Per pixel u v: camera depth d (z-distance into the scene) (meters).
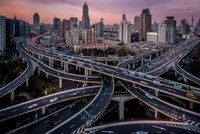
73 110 164.38
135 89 187.12
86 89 189.25
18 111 140.50
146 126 117.94
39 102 157.25
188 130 113.31
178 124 121.25
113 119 170.00
